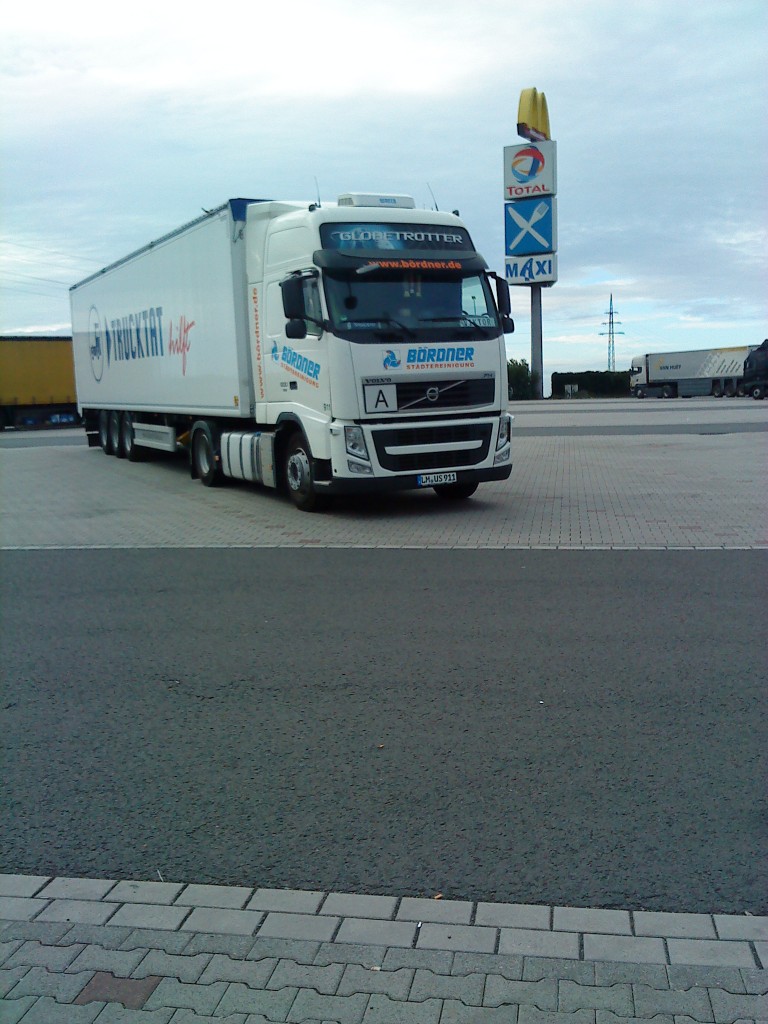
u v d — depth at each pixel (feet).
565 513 40.47
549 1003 9.45
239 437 46.96
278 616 24.70
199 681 19.65
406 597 26.25
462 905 11.20
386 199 41.04
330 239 37.88
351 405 37.14
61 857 12.64
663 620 23.11
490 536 35.50
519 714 17.15
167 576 30.22
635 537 34.53
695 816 13.16
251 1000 9.64
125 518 43.04
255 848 12.69
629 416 119.65
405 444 38.17
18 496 52.21
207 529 39.17
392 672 19.76
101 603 26.91
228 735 16.65
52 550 35.78
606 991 9.60
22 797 14.47
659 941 10.39
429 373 38.19
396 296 38.14
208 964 10.25
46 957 10.46
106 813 13.87
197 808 13.92
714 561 29.99
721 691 18.04
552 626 22.86
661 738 15.89
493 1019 9.25
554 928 10.68
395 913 11.09
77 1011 9.55
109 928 10.97
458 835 12.85
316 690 18.81
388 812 13.57
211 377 48.37
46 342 125.80
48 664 21.22
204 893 11.65
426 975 9.94
